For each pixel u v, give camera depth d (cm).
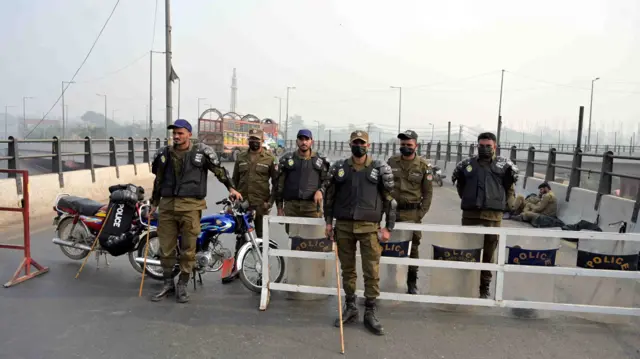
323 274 498
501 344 397
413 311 473
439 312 471
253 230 536
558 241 495
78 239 597
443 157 2395
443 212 1187
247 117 3612
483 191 494
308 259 494
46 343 382
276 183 567
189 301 489
